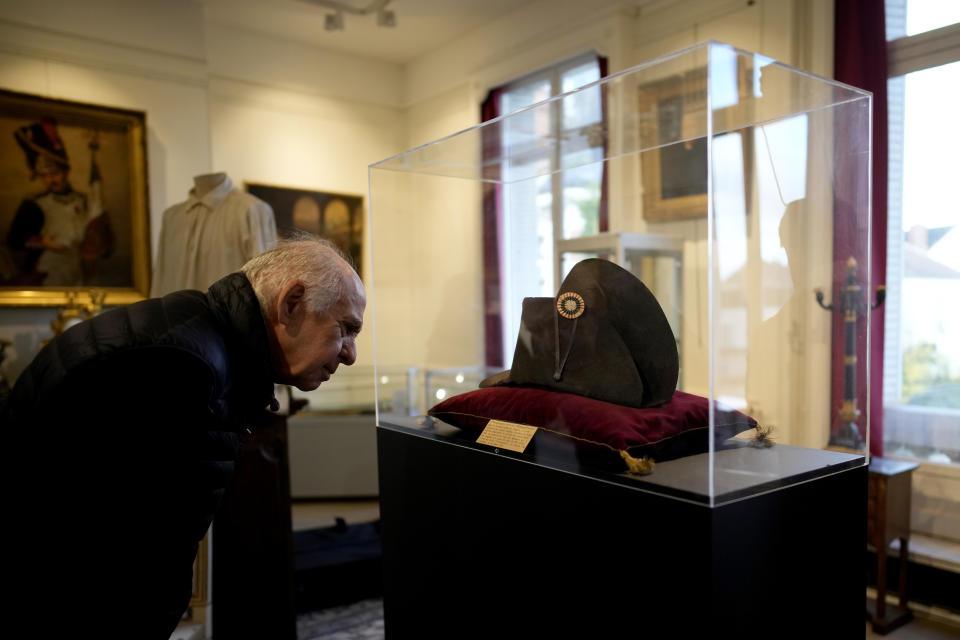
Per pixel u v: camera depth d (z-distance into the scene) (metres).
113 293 4.22
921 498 3.15
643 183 1.65
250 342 1.17
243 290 1.19
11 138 3.89
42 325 4.05
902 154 3.22
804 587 1.16
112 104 4.27
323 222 5.68
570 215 1.92
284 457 2.74
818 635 1.20
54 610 1.03
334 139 5.77
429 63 5.82
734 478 1.05
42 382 1.03
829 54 3.24
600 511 1.14
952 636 2.72
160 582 1.09
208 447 1.11
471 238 1.95
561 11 4.57
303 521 4.39
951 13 3.03
